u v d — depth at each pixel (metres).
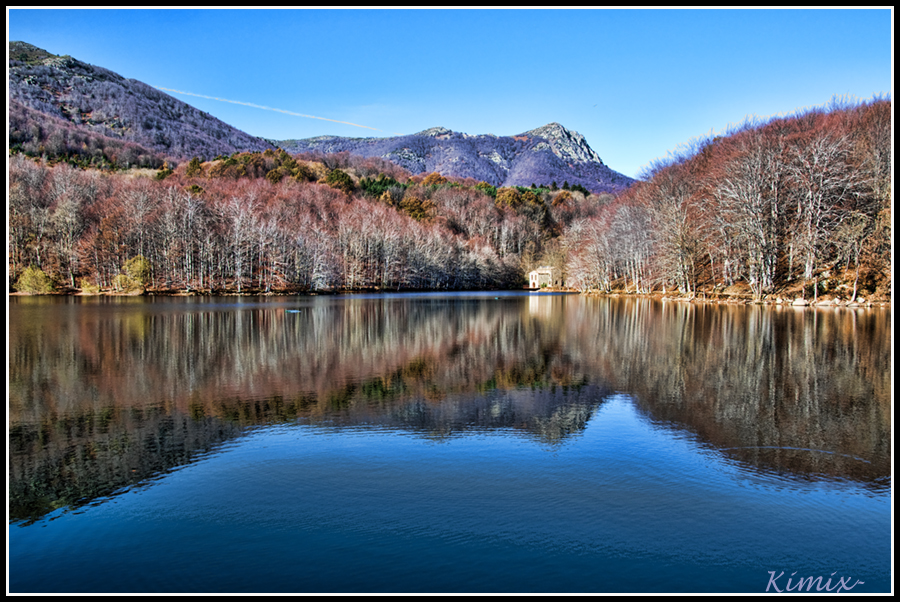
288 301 96.75
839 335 42.62
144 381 27.28
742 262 93.06
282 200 168.25
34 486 14.32
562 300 107.00
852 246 74.38
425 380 27.64
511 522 12.17
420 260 172.75
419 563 10.58
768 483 14.34
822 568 10.51
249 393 24.73
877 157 77.12
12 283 114.50
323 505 13.05
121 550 11.11
